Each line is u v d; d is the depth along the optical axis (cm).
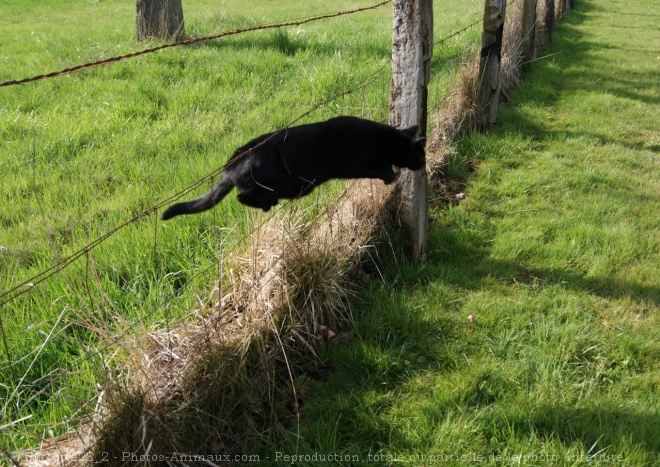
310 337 381
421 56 428
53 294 383
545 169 658
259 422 332
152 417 285
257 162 330
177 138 644
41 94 786
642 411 332
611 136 773
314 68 870
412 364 374
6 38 1193
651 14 2003
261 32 1147
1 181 553
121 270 422
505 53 920
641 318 422
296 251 391
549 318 414
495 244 509
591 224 538
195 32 1174
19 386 314
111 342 307
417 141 381
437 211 564
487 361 371
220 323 347
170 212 327
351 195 471
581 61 1170
